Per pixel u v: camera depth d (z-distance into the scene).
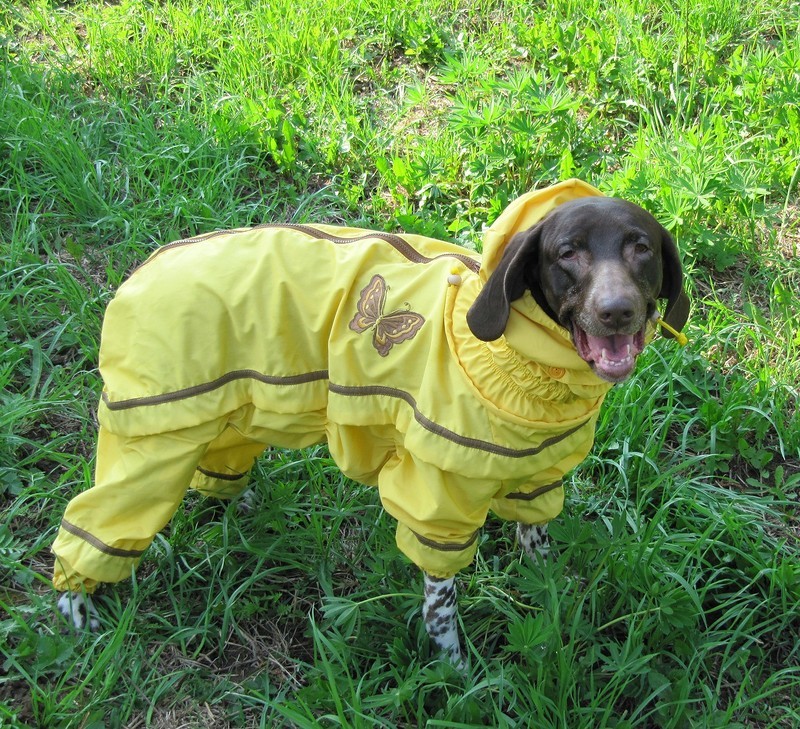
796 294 1.96
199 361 1.27
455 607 1.36
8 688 1.33
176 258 1.33
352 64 2.56
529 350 1.17
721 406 1.73
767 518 1.61
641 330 1.17
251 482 1.62
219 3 2.79
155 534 1.39
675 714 1.28
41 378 1.76
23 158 2.10
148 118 2.23
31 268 1.89
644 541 1.41
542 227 1.16
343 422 1.26
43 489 1.58
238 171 2.15
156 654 1.38
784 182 2.21
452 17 2.78
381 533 1.52
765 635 1.45
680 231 1.98
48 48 2.57
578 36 2.65
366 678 1.37
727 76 2.49
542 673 1.28
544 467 1.23
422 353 1.22
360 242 1.32
